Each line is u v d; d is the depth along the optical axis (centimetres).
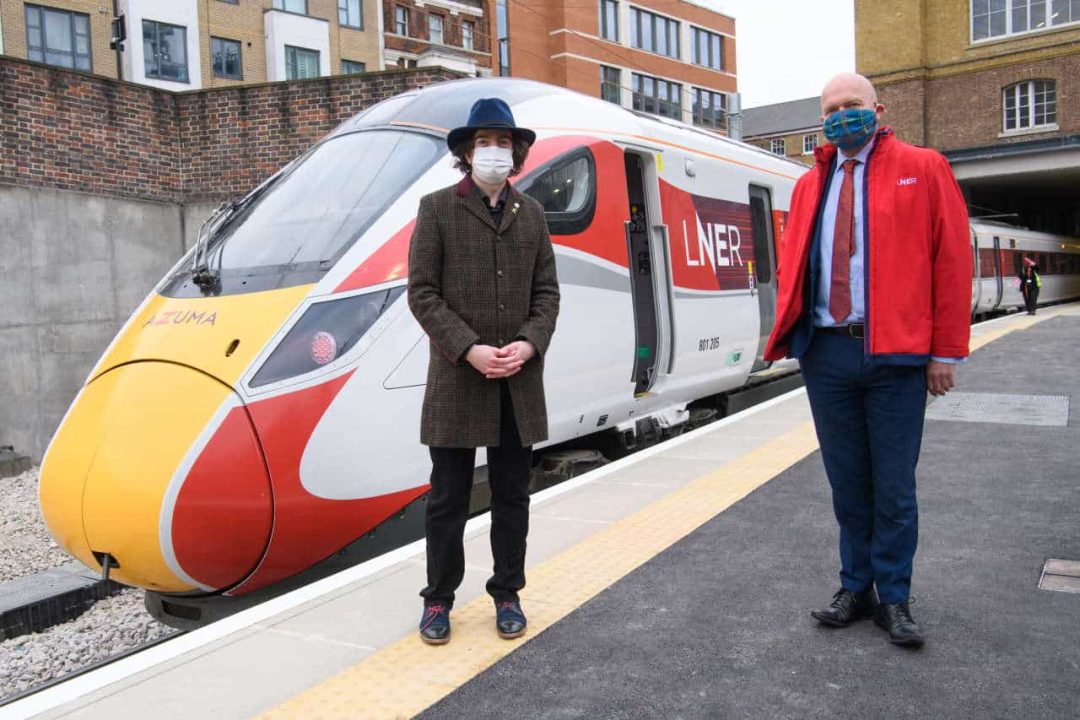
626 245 646
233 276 482
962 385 884
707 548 406
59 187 1049
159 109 1140
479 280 295
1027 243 2855
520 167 308
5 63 1003
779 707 260
